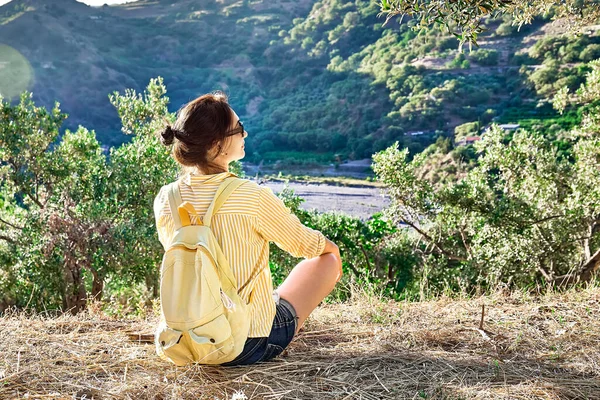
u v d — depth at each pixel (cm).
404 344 255
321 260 232
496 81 12106
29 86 15288
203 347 195
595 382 211
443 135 10475
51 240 1109
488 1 271
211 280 191
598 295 321
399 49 15112
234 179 205
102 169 1400
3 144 1487
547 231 1248
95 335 260
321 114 13475
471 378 217
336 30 17762
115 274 1209
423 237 1405
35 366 218
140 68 17675
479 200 1267
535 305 309
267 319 212
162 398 199
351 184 9794
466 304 316
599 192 1161
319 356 235
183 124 204
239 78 17038
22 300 1194
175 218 201
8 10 19700
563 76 10900
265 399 197
